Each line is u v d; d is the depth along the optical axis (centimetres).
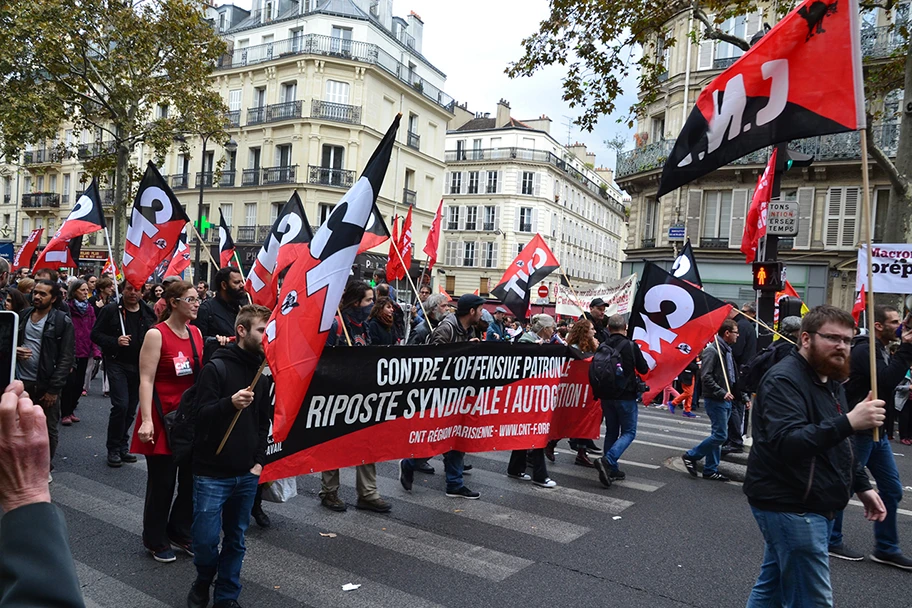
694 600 439
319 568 469
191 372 477
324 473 604
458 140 5962
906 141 1294
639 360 739
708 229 2669
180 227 751
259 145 3803
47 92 2106
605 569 486
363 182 417
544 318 823
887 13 1310
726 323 880
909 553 549
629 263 3053
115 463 703
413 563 484
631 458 884
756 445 329
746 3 1230
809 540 310
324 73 3616
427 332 803
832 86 447
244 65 3819
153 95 2208
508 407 684
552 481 725
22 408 119
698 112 519
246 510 388
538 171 5709
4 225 5256
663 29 1374
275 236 754
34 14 1967
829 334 315
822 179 2430
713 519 617
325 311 409
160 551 467
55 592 109
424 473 760
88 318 909
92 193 961
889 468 511
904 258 1042
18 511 115
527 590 445
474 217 5791
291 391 393
